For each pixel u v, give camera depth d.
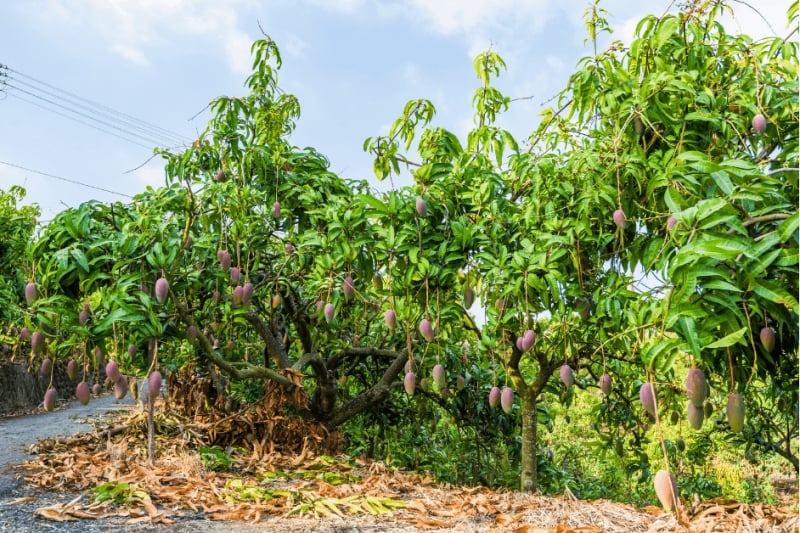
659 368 1.66
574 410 7.58
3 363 8.62
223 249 3.81
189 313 3.81
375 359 6.05
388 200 3.08
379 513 2.95
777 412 4.86
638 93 2.68
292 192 4.38
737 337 1.47
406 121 3.72
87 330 2.84
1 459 4.02
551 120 3.50
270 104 5.20
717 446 5.70
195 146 4.00
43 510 2.69
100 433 4.61
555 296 2.67
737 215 1.66
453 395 5.16
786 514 2.75
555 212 3.07
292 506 3.02
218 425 4.63
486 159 3.68
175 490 3.12
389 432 6.11
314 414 5.30
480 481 5.69
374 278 3.21
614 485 6.18
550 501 3.21
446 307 3.05
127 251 3.02
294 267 4.37
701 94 2.60
